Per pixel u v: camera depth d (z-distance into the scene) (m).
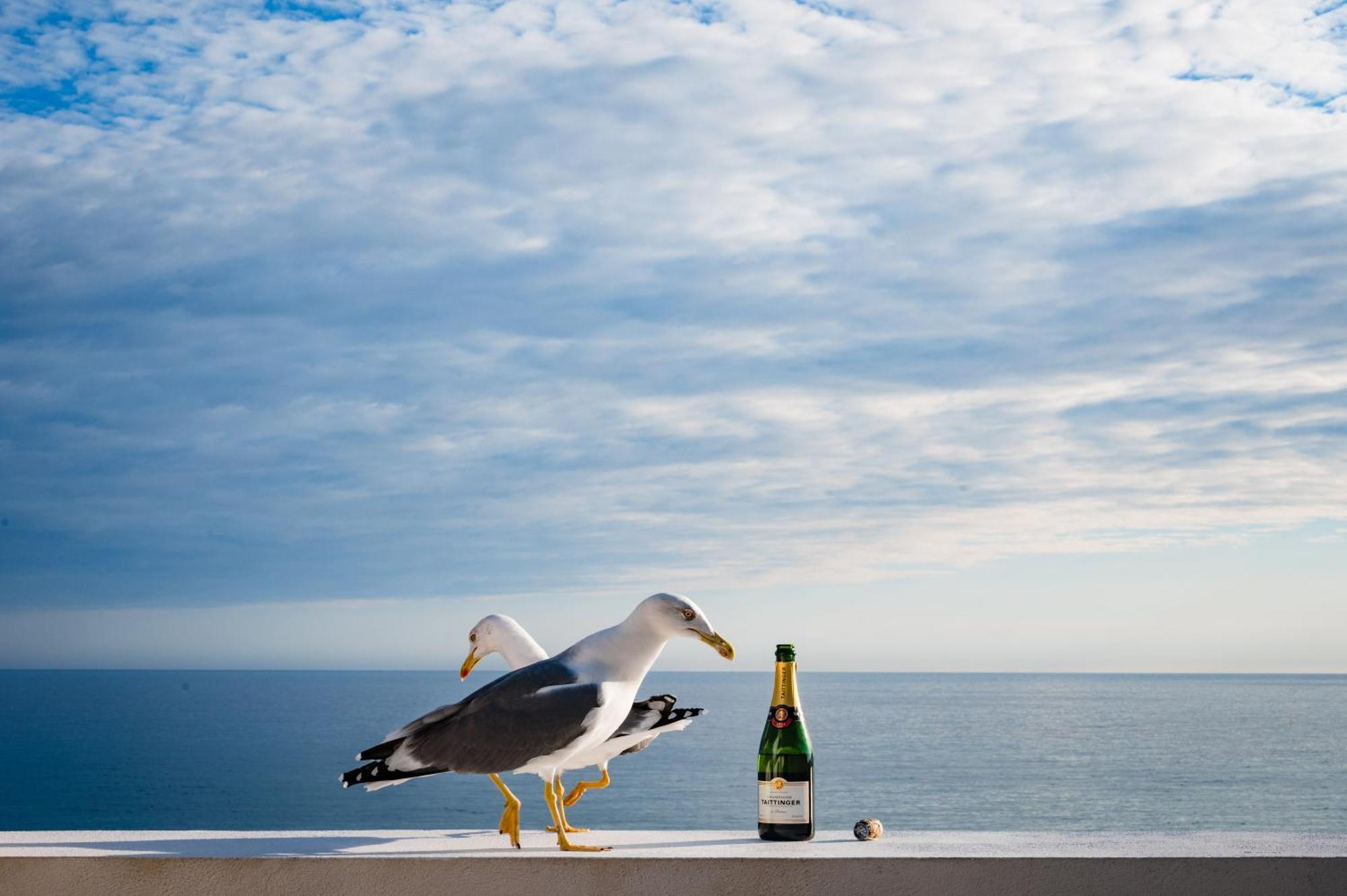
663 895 2.71
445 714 3.07
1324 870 2.69
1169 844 2.92
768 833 3.10
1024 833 3.26
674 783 42.12
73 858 2.71
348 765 51.50
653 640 3.13
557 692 2.99
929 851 2.81
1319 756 57.03
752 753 51.94
